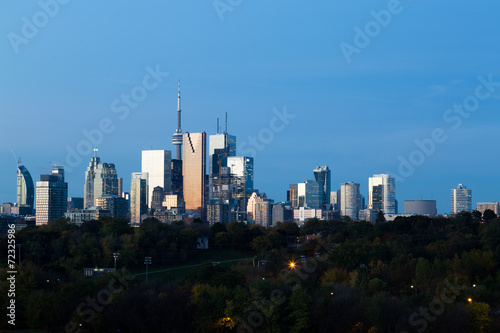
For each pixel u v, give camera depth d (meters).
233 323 182.12
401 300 195.75
